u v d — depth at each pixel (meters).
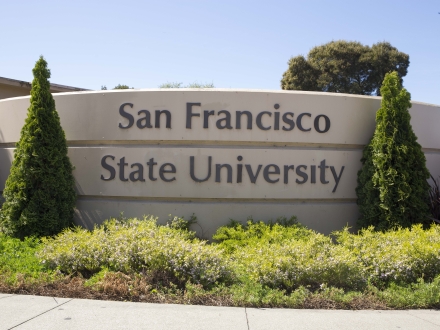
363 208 8.88
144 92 9.10
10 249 7.18
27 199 8.40
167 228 8.15
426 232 7.32
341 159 9.32
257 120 9.02
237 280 6.06
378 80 36.09
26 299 5.35
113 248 6.49
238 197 9.01
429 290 5.56
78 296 5.53
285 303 5.37
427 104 10.19
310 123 9.18
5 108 10.39
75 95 9.41
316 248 6.47
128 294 5.57
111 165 9.20
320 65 36.28
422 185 8.59
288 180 9.11
